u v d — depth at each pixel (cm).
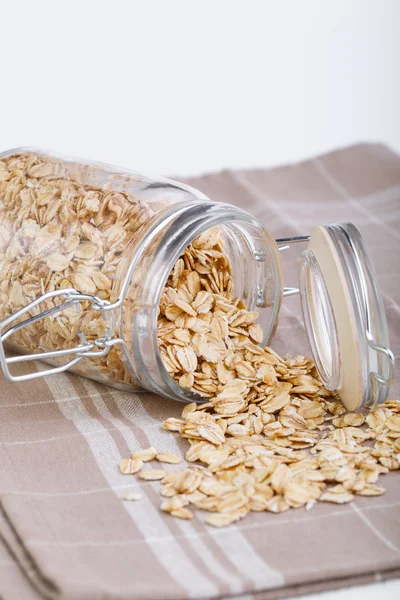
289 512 61
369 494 62
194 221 67
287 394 69
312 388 69
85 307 67
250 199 97
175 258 66
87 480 63
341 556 58
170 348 68
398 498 62
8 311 70
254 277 72
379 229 92
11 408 69
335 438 66
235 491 61
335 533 59
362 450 65
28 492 62
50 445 66
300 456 64
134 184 70
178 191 70
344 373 67
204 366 69
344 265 67
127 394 71
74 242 68
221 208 68
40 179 71
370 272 67
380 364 66
